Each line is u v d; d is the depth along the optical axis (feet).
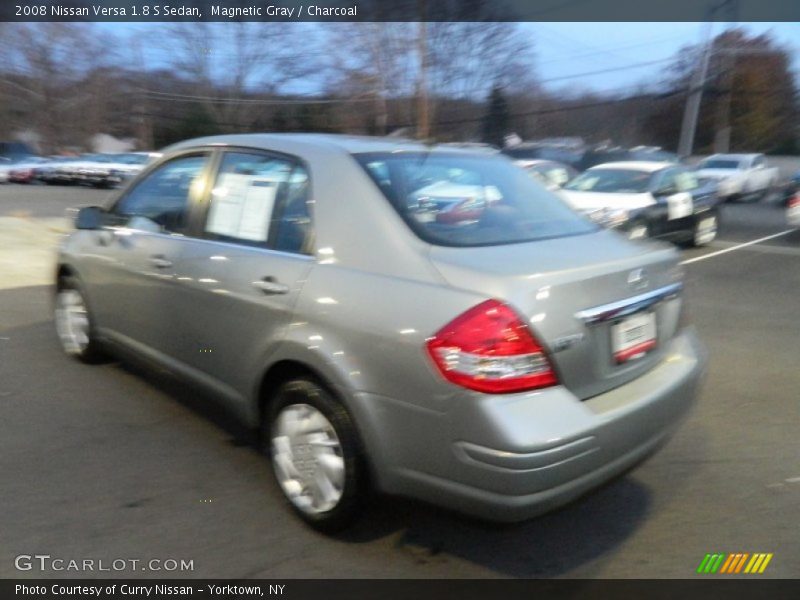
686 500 13.33
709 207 47.09
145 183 16.78
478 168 14.30
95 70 144.77
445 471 10.28
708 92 119.44
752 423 16.84
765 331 25.08
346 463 11.21
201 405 17.02
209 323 13.80
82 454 14.57
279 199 13.25
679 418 12.25
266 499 13.03
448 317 10.22
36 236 45.14
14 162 105.81
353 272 11.52
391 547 11.72
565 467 10.03
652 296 12.00
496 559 11.49
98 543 11.62
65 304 19.49
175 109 138.82
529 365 10.05
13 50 139.74
